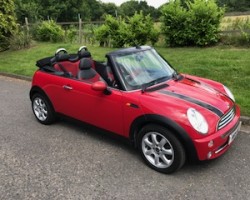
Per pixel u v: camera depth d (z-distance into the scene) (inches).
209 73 322.0
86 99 200.7
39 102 244.5
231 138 169.6
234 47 415.2
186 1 470.9
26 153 201.9
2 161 193.2
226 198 148.9
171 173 169.0
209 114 161.9
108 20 530.9
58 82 219.8
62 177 172.9
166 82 190.4
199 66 344.2
